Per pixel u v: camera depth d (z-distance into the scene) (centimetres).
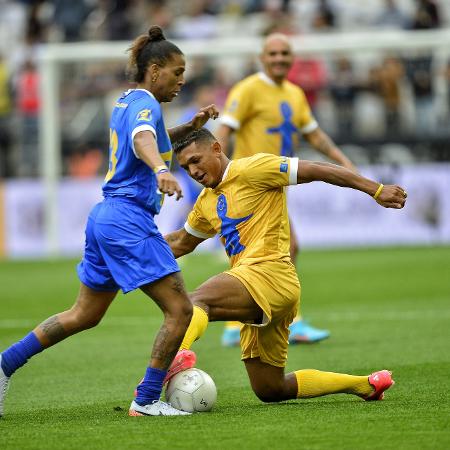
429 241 7256
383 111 7700
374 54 7850
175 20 8650
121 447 1739
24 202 7400
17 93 8219
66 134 7744
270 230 2172
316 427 1877
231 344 3438
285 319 2181
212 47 7200
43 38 8644
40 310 4538
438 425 1878
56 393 2566
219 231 2234
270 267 2148
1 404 2134
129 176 2072
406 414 2006
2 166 8075
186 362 2128
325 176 2128
